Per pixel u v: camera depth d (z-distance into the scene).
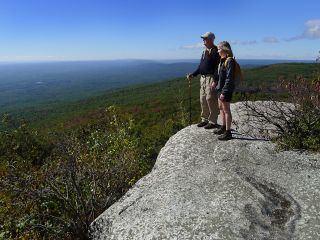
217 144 7.11
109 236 5.09
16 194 6.57
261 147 6.90
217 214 4.88
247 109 8.72
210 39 7.25
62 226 5.95
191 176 6.05
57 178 6.31
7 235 6.14
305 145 6.90
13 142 11.21
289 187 5.59
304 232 4.61
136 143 9.71
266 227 4.71
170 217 4.95
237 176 5.85
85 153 8.24
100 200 6.47
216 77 7.32
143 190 5.94
